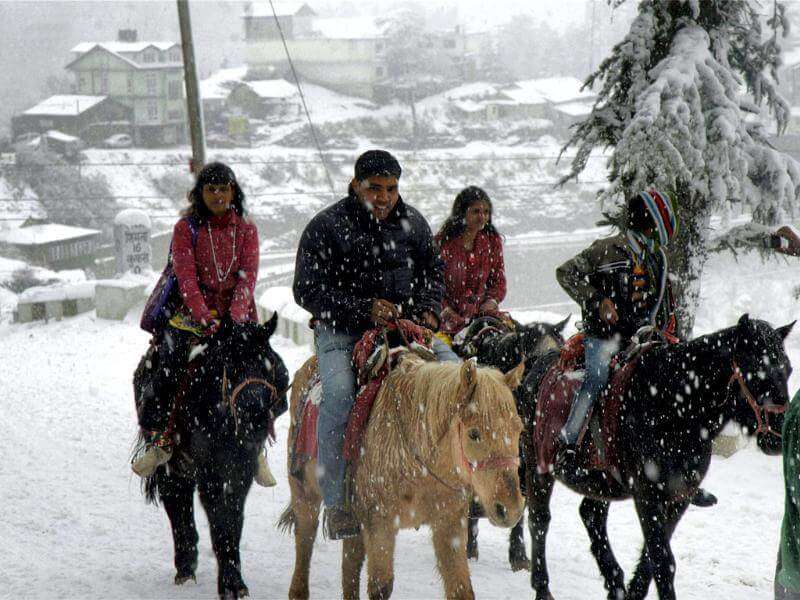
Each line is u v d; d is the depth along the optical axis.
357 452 6.30
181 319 7.50
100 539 9.02
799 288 20.11
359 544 6.57
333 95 123.81
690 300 13.38
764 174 13.49
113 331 24.81
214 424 6.94
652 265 7.02
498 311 8.94
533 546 7.43
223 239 7.53
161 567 8.21
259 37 127.06
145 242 28.12
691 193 12.89
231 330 7.18
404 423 5.93
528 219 88.12
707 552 8.62
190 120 23.70
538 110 120.44
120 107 107.56
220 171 7.45
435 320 6.88
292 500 7.21
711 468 11.56
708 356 6.37
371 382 6.39
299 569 7.18
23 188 86.25
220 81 121.31
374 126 115.62
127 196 90.56
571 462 7.23
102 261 73.31
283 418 14.95
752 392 6.14
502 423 5.21
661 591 6.38
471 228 8.88
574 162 14.35
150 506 10.23
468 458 5.31
